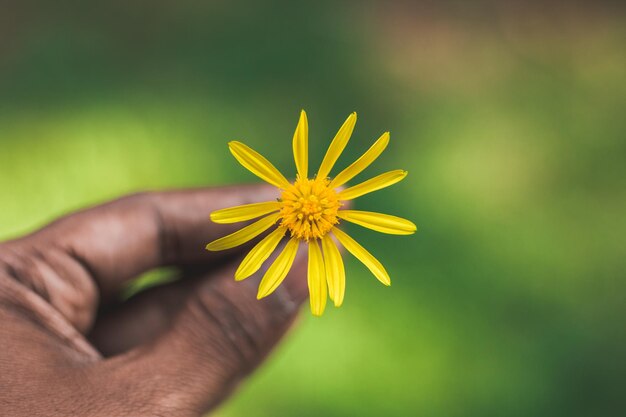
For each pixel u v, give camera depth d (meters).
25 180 0.68
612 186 0.77
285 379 0.57
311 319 0.59
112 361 0.33
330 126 0.82
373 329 0.60
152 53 0.87
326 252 0.30
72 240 0.36
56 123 0.75
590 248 0.71
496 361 0.60
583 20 1.02
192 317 0.34
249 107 0.81
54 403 0.31
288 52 0.88
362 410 0.57
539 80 0.92
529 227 0.71
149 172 0.71
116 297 0.38
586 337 0.63
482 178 0.76
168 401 0.32
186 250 0.37
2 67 0.82
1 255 0.35
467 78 0.91
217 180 0.72
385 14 0.97
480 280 0.65
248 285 0.34
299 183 0.30
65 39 0.87
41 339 0.33
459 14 1.00
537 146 0.82
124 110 0.78
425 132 0.82
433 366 0.59
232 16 0.92
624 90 0.91
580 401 0.59
